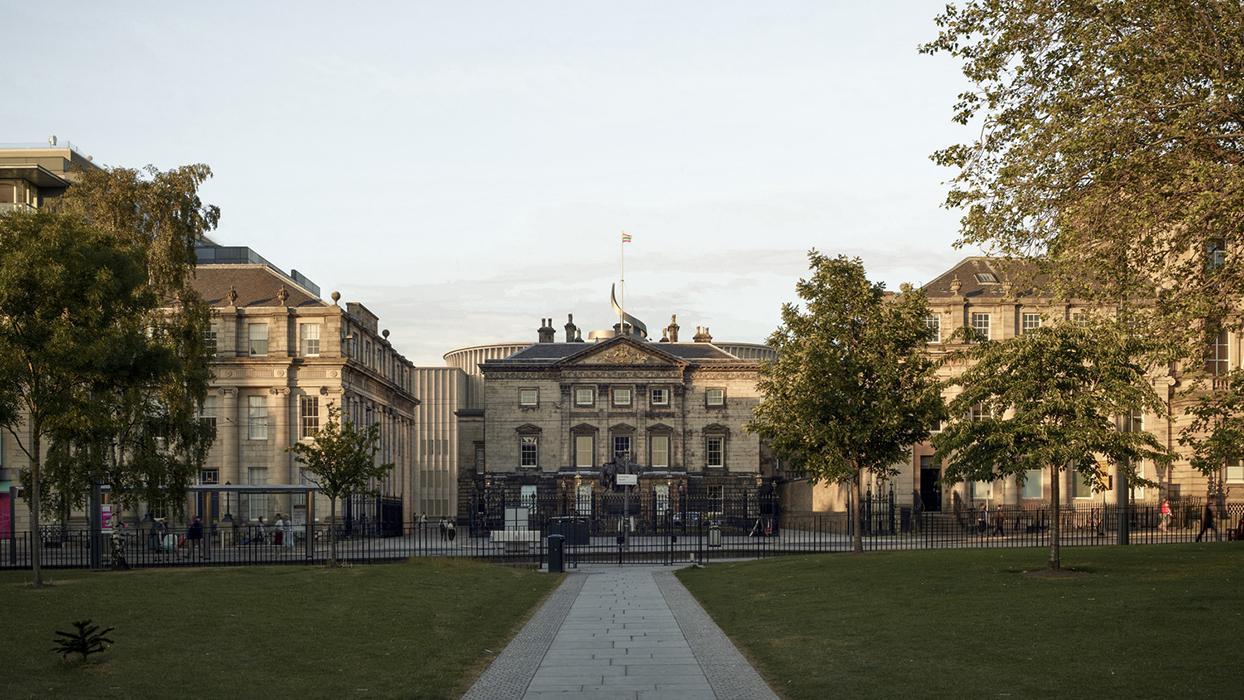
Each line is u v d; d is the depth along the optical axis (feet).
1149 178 100.99
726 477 383.45
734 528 289.94
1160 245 106.01
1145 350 110.63
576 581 146.20
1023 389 115.75
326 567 156.76
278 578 133.28
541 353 396.78
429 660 81.00
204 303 201.05
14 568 164.25
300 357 292.81
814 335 173.06
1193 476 262.26
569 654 83.92
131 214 197.67
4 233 128.26
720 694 67.82
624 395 385.50
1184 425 262.67
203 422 189.06
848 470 171.42
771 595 118.01
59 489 160.66
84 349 126.93
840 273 175.52
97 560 165.07
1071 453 113.29
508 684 72.02
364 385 322.14
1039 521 246.06
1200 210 95.30
